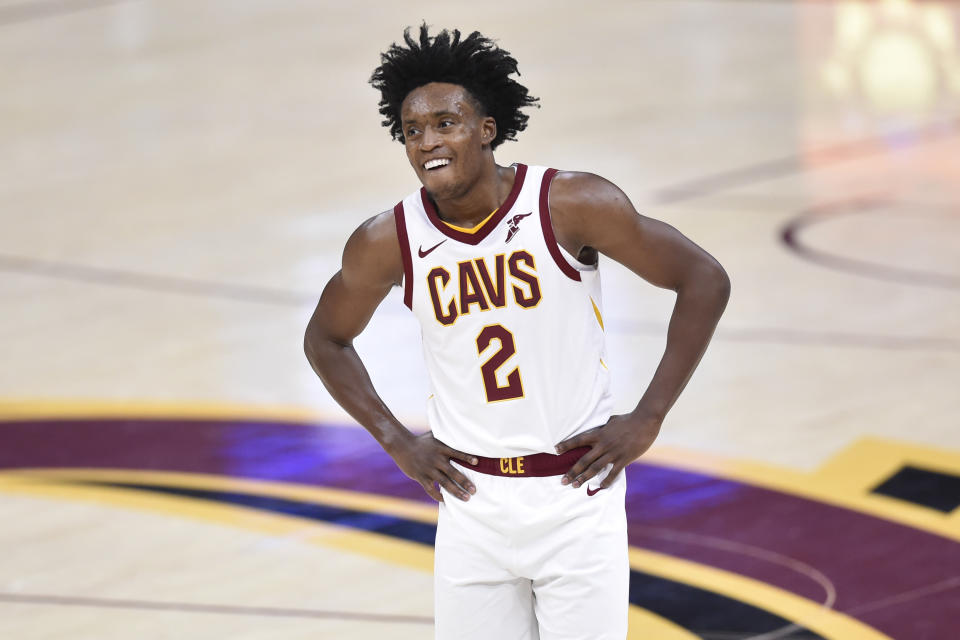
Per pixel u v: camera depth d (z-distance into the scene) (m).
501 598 11.00
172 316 29.66
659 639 15.58
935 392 23.62
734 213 36.81
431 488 10.98
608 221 10.44
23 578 17.84
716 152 43.94
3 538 19.14
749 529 18.59
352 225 36.62
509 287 10.41
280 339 27.94
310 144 46.06
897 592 16.62
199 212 38.44
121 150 45.81
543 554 10.66
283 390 25.02
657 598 16.69
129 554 18.48
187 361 26.75
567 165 42.47
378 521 19.34
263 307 30.09
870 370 24.86
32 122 49.78
